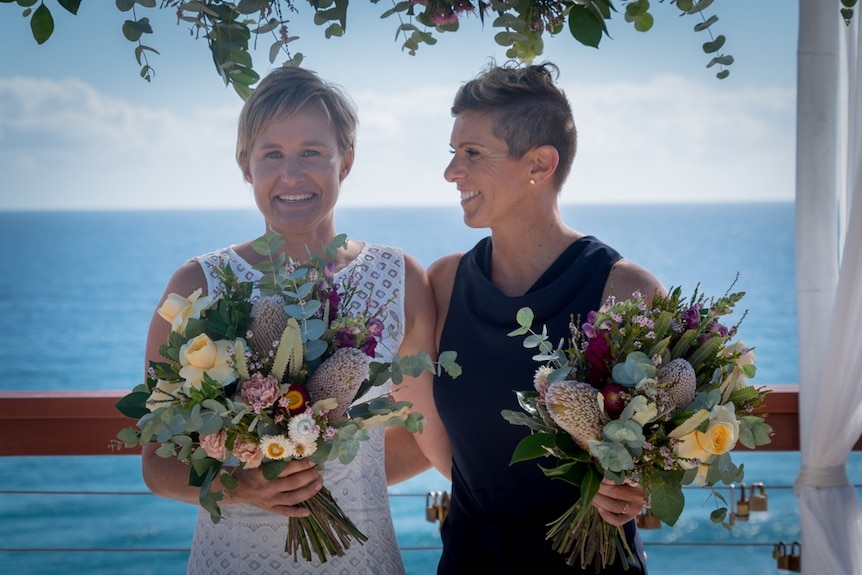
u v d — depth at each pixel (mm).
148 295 42531
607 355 1815
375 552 2113
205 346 1744
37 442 2688
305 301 1870
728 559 13383
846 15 2346
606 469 1736
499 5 2199
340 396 1813
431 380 2299
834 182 2494
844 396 2455
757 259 49750
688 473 1786
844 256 2402
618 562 2068
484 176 2125
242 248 2219
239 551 2053
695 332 1845
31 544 15102
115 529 15164
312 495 1863
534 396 1921
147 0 2131
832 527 2500
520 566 2100
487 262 2266
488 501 2172
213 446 1746
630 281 2107
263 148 2107
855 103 2459
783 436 2752
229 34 2221
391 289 2232
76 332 34406
